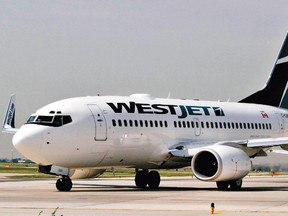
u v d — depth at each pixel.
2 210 76.75
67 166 114.81
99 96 121.75
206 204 85.56
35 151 110.88
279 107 161.75
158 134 125.75
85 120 114.62
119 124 119.06
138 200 92.19
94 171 128.62
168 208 79.69
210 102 142.50
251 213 74.12
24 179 179.00
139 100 126.44
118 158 120.38
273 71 161.75
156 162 127.19
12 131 171.50
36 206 81.94
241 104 150.12
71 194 105.31
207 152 120.25
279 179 183.62
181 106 133.00
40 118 113.25
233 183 121.06
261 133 149.88
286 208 80.12
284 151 153.12
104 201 90.12
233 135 142.00
